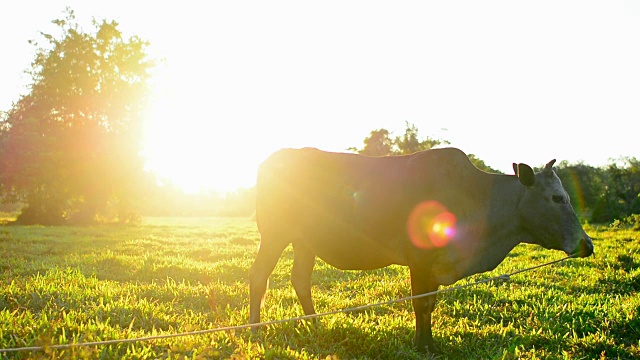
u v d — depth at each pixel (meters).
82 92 36.41
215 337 5.26
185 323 6.04
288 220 6.43
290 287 9.61
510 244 6.02
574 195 55.75
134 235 23.44
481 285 9.38
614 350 5.76
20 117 36.75
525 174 5.56
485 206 5.91
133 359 4.52
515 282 10.06
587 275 10.89
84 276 9.86
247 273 11.30
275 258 6.53
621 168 44.44
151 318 6.15
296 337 5.77
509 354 5.52
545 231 5.77
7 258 12.92
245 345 5.02
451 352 5.78
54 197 35.81
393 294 8.69
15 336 4.78
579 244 5.59
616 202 42.84
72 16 37.16
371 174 6.08
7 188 37.06
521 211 5.85
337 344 5.57
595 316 7.08
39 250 15.11
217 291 8.43
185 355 4.62
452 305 8.05
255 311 6.29
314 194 6.24
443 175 5.92
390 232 5.89
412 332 6.13
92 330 5.16
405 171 5.98
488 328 6.52
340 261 6.24
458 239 5.84
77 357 4.27
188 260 13.16
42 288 7.28
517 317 7.29
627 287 9.62
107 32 36.84
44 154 33.81
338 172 6.23
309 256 6.74
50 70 36.25
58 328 5.17
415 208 5.81
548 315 7.19
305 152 6.59
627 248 15.52
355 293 9.33
